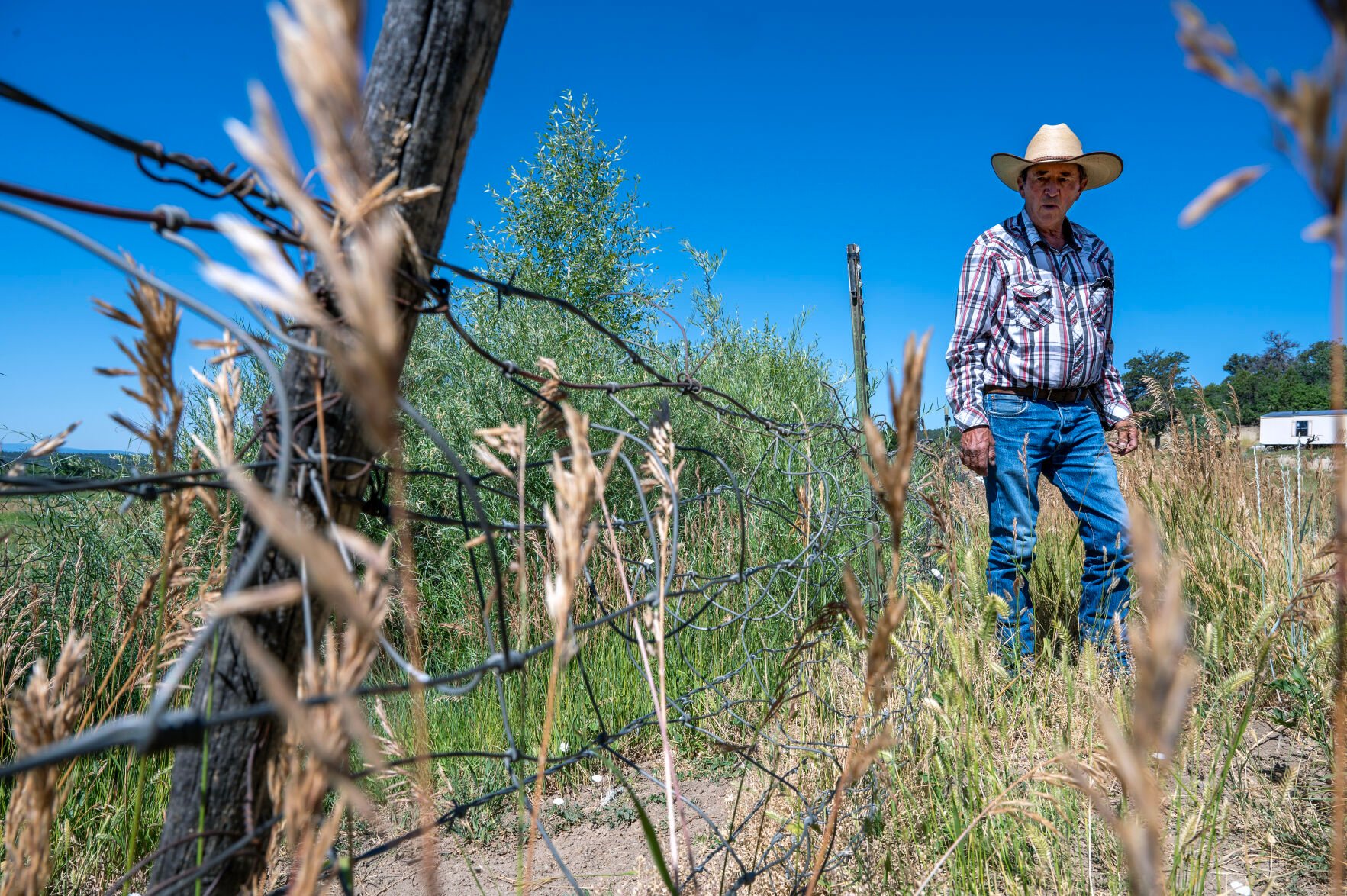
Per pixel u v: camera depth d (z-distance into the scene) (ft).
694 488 14.85
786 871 5.66
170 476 2.93
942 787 6.13
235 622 1.06
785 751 7.52
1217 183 0.89
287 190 0.77
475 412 14.21
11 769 1.52
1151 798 1.12
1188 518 11.78
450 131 3.22
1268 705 8.32
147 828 7.34
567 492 2.10
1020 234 11.64
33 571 9.04
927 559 9.58
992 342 11.75
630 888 6.81
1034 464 11.42
